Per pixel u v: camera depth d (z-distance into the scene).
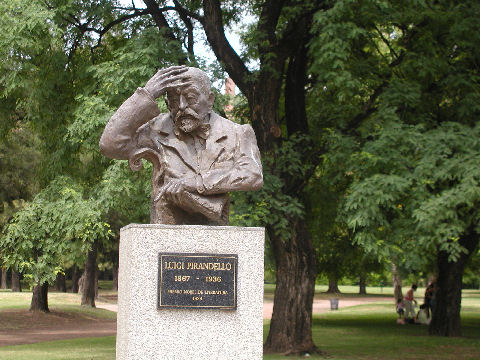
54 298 32.25
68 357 13.02
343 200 12.30
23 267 11.58
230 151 5.57
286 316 13.64
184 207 5.42
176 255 5.11
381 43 16.30
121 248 5.61
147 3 13.59
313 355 13.38
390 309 30.98
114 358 12.84
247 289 5.19
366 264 21.64
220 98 12.68
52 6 12.36
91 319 26.41
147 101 5.36
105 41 14.70
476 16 11.49
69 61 13.46
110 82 11.60
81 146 12.91
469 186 9.56
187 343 5.06
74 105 12.68
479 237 17.22
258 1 15.06
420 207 9.89
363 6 11.25
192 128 5.55
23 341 17.70
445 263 18.36
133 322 5.02
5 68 11.80
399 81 11.86
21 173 25.44
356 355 13.66
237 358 5.12
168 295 5.07
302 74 14.52
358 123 13.30
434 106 13.07
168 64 12.07
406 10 11.47
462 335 18.50
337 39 10.74
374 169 11.05
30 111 12.52
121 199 11.70
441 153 10.56
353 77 11.27
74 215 11.18
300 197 14.92
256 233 5.24
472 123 11.70
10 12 11.55
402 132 10.83
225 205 5.67
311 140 14.15
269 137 13.38
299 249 13.74
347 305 36.03
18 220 11.95
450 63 12.45
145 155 5.55
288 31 13.35
